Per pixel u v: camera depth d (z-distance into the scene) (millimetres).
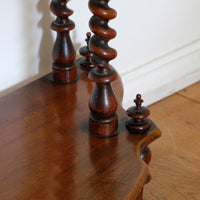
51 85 1121
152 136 907
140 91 1787
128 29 1571
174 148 1596
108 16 758
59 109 1014
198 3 1838
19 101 1048
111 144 870
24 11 1130
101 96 847
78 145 873
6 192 748
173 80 1939
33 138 902
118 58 1611
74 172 795
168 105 1893
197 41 1970
